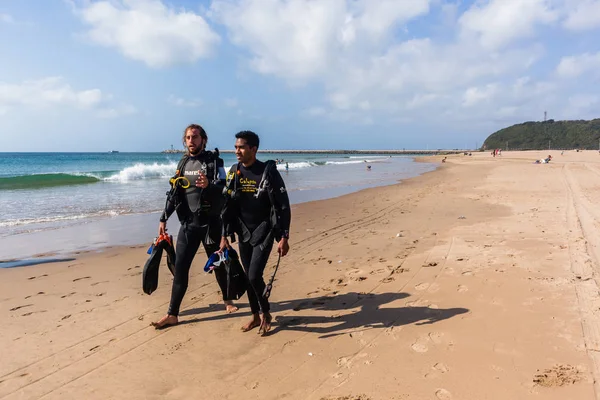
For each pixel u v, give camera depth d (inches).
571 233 272.1
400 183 853.2
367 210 448.5
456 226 325.7
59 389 114.3
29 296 189.6
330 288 190.9
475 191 616.1
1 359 131.2
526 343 127.1
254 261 140.0
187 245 155.8
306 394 107.7
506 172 1106.1
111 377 119.6
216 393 110.3
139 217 421.7
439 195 579.8
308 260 241.3
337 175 1173.1
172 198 156.0
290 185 826.8
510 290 172.1
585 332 131.6
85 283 208.4
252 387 112.3
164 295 189.0
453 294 172.2
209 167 152.9
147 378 118.7
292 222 376.2
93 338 145.3
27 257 263.4
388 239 290.4
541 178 801.6
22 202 531.8
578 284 173.6
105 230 354.9
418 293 176.7
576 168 1102.4
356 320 153.1
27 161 2399.1
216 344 138.9
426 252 245.1
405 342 133.4
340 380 113.4
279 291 189.6
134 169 1137.4
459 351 125.0
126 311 170.1
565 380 106.5
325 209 461.4
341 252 257.4
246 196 140.6
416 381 110.5
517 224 317.7
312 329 147.8
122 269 233.3
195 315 165.3
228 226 145.5
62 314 167.3
